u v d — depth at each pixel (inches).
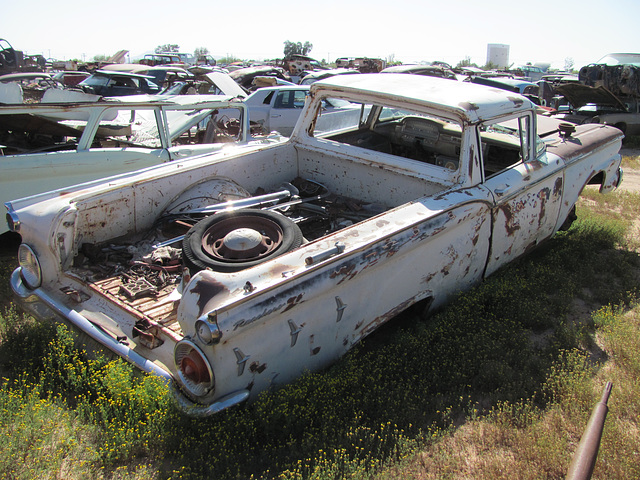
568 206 195.5
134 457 103.5
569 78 775.7
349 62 1085.1
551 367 130.4
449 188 147.8
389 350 136.2
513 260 176.7
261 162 186.7
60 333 123.2
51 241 131.3
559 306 163.9
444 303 151.6
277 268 105.1
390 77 188.1
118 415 109.1
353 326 121.5
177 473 98.3
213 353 96.7
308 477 95.8
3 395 113.4
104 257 144.3
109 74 583.8
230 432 104.9
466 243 146.3
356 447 102.6
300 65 1002.1
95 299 128.0
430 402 122.0
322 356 117.7
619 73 531.5
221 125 299.0
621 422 117.1
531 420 116.5
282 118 418.9
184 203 164.7
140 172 161.3
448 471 102.7
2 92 288.5
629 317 163.2
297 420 109.0
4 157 182.4
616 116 513.0
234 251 130.1
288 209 171.0
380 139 212.7
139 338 114.0
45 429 105.8
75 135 235.9
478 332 147.7
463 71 1086.4
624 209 282.0
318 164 191.6
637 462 103.6
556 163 181.2
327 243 114.3
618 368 137.2
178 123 253.8
